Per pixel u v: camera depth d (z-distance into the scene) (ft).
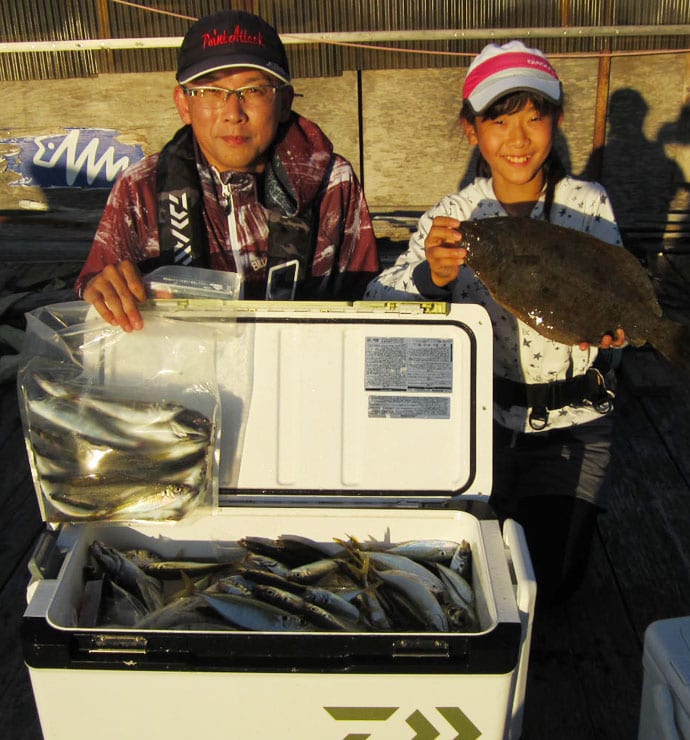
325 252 9.29
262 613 6.57
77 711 5.84
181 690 5.73
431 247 7.88
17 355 16.22
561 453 9.45
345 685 5.68
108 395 7.13
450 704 5.76
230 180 8.76
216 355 7.39
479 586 6.86
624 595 10.48
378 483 7.59
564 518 9.48
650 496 12.57
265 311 7.32
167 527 7.54
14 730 8.53
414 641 5.67
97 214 19.93
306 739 5.92
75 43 18.12
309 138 9.29
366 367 7.47
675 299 17.66
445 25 17.88
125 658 5.65
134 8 17.92
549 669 9.30
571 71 18.53
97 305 7.05
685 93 18.71
